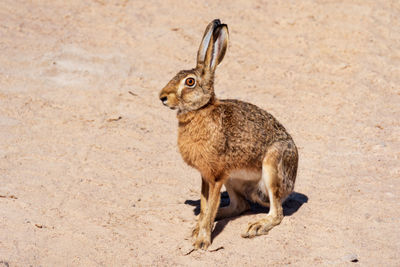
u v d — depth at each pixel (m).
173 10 47.62
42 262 19.80
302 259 20.36
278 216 22.95
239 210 24.62
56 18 44.75
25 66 37.81
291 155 23.67
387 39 44.28
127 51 41.16
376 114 35.00
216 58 21.92
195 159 21.97
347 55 42.19
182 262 20.34
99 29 43.84
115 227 22.64
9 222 22.23
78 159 28.72
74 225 22.52
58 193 25.06
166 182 27.38
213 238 22.36
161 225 23.12
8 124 31.47
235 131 22.09
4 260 19.52
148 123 33.69
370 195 25.44
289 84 38.88
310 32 45.12
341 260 20.00
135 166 28.67
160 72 39.12
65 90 36.06
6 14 44.31
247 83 38.72
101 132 31.95
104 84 37.16
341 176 27.86
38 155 28.62
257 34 44.72
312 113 35.34
